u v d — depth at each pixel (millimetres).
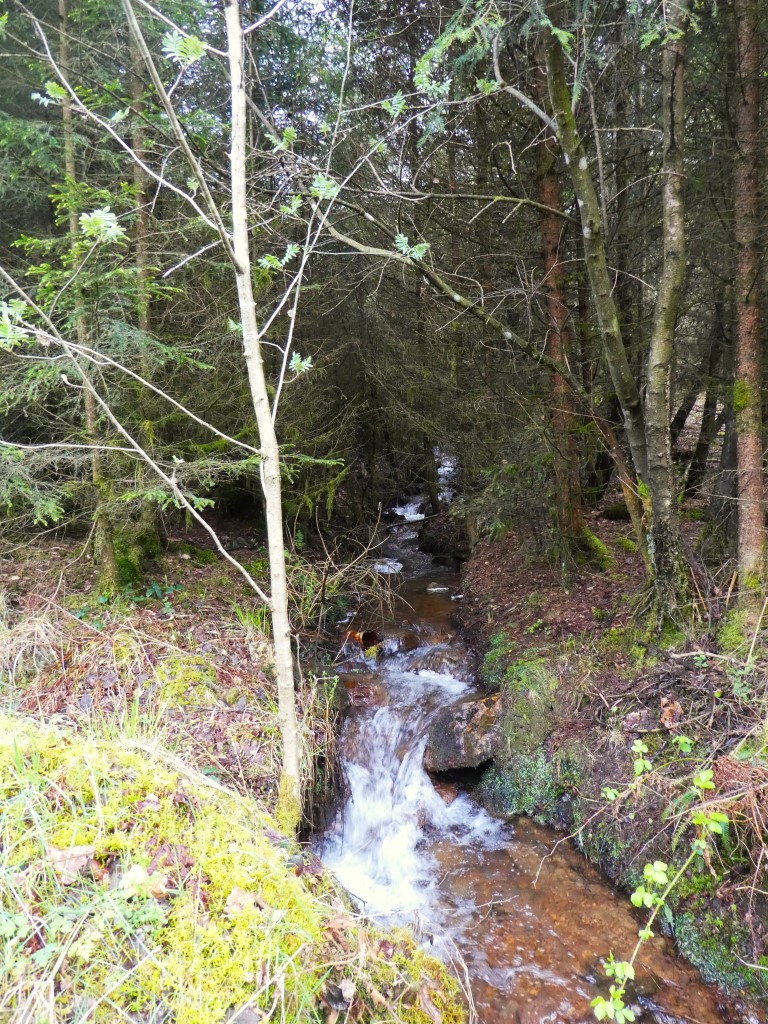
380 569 8516
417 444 9555
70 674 3801
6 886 1706
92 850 1861
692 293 6098
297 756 3008
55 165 4602
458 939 3191
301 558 6262
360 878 3758
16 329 1938
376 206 6754
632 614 4648
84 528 6414
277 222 5566
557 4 3320
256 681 4176
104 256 4148
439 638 6473
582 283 6445
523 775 4133
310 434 7730
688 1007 2715
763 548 3711
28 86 5180
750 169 3572
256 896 1933
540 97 4914
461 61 3340
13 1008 1463
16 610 4395
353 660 6086
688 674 3672
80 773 2109
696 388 7195
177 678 3922
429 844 4023
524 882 3568
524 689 4445
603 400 6793
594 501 8328
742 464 3727
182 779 2396
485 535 8305
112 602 4730
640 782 3154
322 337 8219
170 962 1651
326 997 1799
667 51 3227
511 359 6113
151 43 4938
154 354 4457
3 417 5098
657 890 3111
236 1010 1588
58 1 4668
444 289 3922
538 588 6035
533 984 2893
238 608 5129
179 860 1957
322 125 3316
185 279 5852
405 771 4633
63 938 1631
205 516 8297
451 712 4762
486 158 6090
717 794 2791
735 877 2789
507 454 6023
